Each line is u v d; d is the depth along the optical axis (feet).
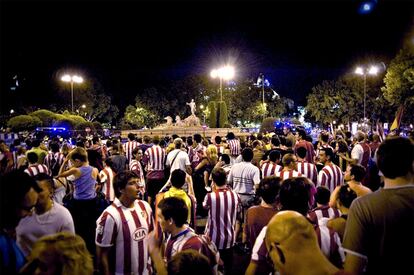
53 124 100.32
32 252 7.06
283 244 6.67
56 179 23.16
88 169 22.49
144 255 13.44
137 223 13.25
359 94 166.09
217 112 113.70
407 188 8.68
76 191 22.41
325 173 23.22
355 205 9.04
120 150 38.45
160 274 10.61
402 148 8.70
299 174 21.80
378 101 159.22
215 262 12.00
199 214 31.65
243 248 22.54
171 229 12.07
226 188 18.07
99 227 12.97
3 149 26.71
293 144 39.04
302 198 11.90
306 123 211.00
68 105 179.63
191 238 11.87
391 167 8.72
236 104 199.21
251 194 22.91
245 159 23.25
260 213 14.87
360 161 30.04
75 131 90.99
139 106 207.41
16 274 7.26
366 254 8.67
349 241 8.89
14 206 9.05
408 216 8.36
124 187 13.12
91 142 51.55
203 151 38.60
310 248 6.63
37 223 12.51
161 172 35.60
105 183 26.27
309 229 6.81
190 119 115.14
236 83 203.92
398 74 109.81
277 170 25.11
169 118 118.62
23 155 32.81
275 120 96.43
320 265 6.54
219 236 17.47
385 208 8.54
